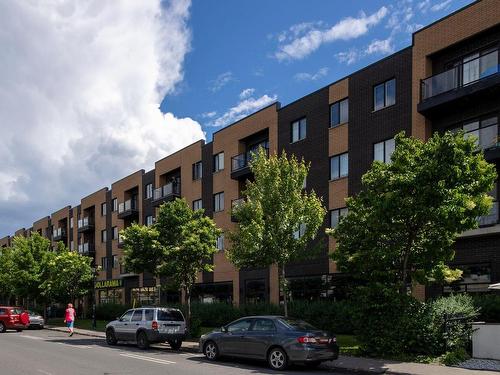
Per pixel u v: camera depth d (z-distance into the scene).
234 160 34.66
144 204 47.53
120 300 50.28
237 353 15.02
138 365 14.46
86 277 39.56
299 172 20.53
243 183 34.28
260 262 20.20
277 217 19.66
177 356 17.30
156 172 45.34
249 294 32.25
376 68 25.14
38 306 55.12
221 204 36.22
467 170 14.43
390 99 24.47
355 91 26.19
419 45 22.97
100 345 21.73
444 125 22.12
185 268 24.97
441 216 13.85
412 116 22.92
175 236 25.69
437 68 22.61
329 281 26.27
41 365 14.34
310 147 28.61
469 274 20.45
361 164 25.36
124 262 26.66
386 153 24.22
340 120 27.14
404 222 15.05
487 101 20.48
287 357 13.61
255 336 14.56
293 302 25.42
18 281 43.50
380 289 15.28
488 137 20.39
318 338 13.66
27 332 32.03
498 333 13.86
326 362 14.24
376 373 12.83
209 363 15.22
